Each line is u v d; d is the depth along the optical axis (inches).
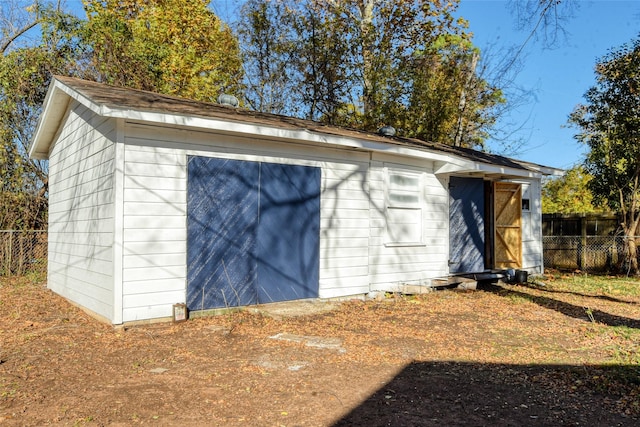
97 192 279.4
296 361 200.7
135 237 252.7
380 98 783.1
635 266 555.5
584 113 675.4
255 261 301.7
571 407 154.9
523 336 253.8
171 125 264.1
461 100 824.3
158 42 693.3
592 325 280.5
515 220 507.5
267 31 859.4
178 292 267.6
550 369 195.6
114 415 142.4
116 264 245.8
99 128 279.1
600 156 594.9
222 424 137.4
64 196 362.0
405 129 786.8
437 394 165.2
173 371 184.9
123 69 642.2
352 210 361.7
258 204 303.3
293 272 323.0
